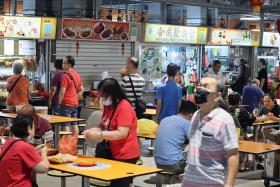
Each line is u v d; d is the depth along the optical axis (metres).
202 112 3.73
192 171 3.71
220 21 14.70
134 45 12.15
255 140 8.20
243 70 13.41
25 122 4.22
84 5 11.34
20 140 4.16
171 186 5.45
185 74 13.51
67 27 10.59
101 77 11.58
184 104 6.05
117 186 4.66
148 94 12.41
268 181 7.09
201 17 13.95
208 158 3.63
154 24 12.23
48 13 10.81
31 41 10.56
